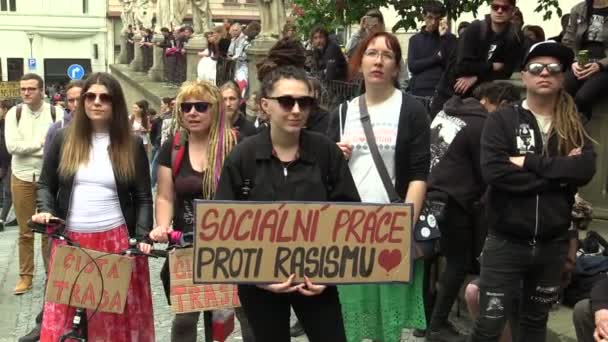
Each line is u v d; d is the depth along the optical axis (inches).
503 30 245.8
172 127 179.6
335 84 357.1
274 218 124.0
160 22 1057.5
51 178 177.0
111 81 172.7
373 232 126.0
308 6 373.4
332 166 130.9
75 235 174.6
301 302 130.1
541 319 155.6
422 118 160.2
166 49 917.8
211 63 620.1
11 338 226.5
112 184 174.9
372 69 158.4
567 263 160.1
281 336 132.2
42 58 2112.5
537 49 147.4
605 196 255.6
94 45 2143.2
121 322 173.5
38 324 223.6
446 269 205.3
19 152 272.7
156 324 234.5
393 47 158.7
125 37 1360.7
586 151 147.0
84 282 162.6
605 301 147.6
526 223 146.9
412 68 328.8
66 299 162.2
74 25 2114.9
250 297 130.4
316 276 125.5
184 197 173.3
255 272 124.6
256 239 124.1
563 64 147.0
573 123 148.0
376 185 159.2
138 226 175.3
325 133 170.4
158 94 802.8
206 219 123.0
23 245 276.1
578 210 214.1
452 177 200.4
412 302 165.2
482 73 247.0
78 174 173.5
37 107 281.9
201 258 123.6
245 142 130.3
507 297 152.3
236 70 543.5
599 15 241.8
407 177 160.9
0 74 2098.9
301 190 128.1
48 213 169.2
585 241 215.6
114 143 174.4
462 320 224.7
